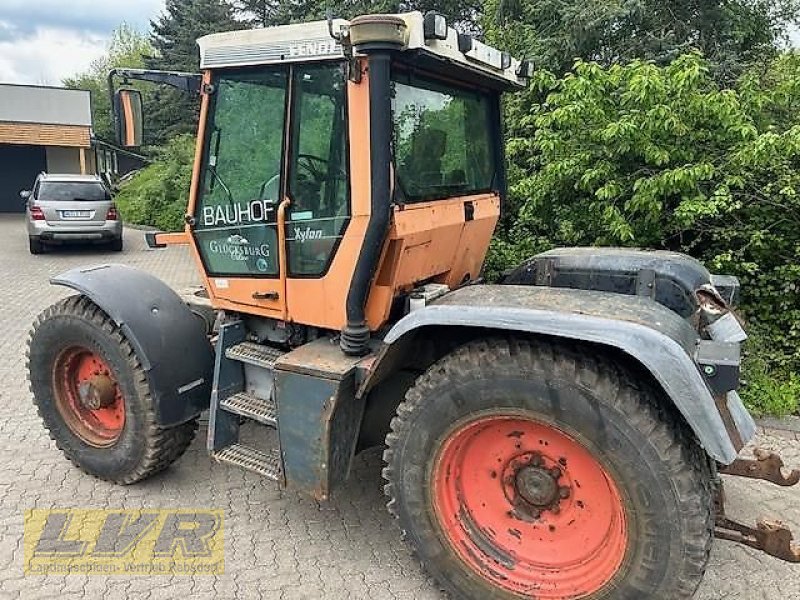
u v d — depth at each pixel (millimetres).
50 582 3084
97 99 38000
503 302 2758
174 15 27938
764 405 4801
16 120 24750
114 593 3014
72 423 4031
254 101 3248
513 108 7020
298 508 3707
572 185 5988
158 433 3684
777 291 5277
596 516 2740
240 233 3418
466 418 2725
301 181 3176
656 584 2475
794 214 5184
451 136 3506
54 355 3967
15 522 3541
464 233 3570
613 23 7941
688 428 2535
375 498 3814
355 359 3098
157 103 23859
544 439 2754
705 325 3041
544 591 2740
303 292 3299
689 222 5215
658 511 2432
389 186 2875
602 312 2613
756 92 5734
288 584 3086
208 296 3852
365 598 3002
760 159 4953
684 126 5262
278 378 3105
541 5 8273
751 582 3127
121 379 3684
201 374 3764
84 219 13117
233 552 3316
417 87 3184
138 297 3713
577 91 5570
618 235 5430
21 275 10789
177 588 3051
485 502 2957
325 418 3002
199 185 3500
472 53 3191
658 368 2385
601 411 2471
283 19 15859
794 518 3652
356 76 2863
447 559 2891
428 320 2717
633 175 5602
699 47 8312
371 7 11820
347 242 3094
